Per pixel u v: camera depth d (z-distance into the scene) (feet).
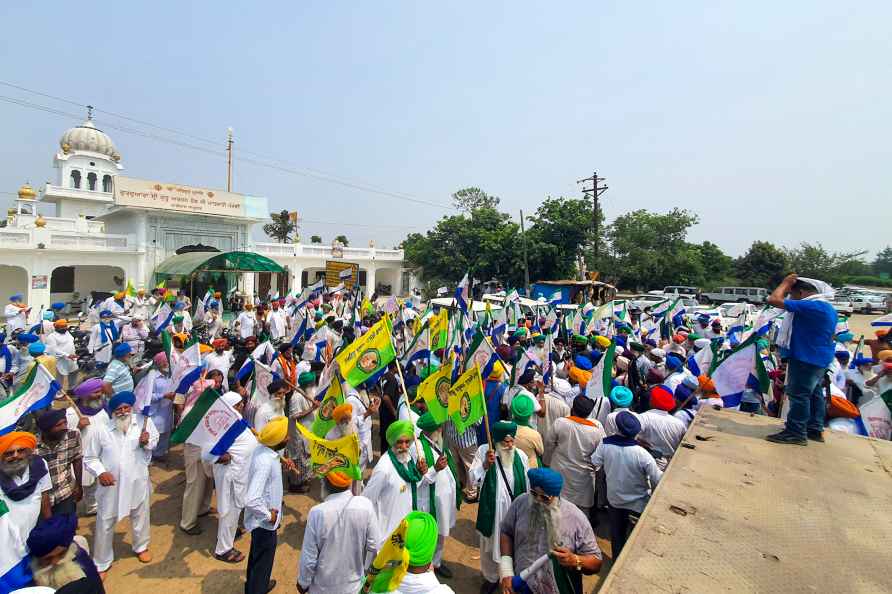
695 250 170.91
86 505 20.11
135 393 20.99
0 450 11.67
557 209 124.57
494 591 15.29
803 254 177.06
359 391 23.90
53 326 35.76
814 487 9.89
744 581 6.74
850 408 18.38
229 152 124.36
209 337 50.67
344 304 55.16
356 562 12.17
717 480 10.22
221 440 16.87
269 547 14.28
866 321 102.27
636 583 6.72
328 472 12.40
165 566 16.80
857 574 6.89
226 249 94.53
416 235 154.71
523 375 22.29
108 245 79.87
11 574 10.30
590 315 53.01
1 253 69.46
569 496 17.94
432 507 15.93
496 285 128.36
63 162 125.70
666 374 24.49
